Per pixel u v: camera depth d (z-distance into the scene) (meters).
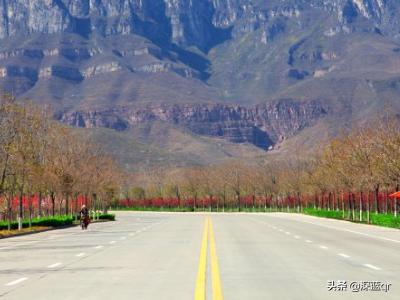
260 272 29.38
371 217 95.81
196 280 26.61
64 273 29.84
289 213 180.88
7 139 76.38
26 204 118.62
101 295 22.75
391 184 95.44
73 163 111.31
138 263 34.31
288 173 198.88
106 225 95.12
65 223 95.94
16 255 40.78
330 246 46.03
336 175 113.56
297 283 25.42
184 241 53.16
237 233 65.56
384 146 92.94
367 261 34.44
